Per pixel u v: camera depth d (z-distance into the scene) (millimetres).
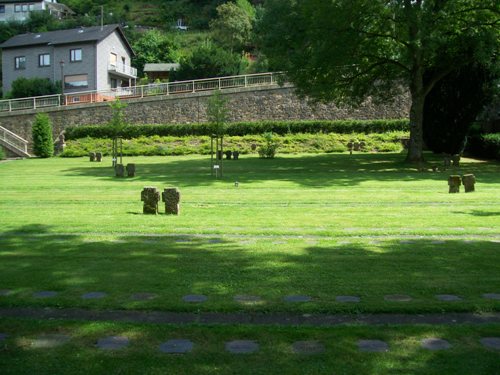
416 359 3895
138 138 40938
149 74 70812
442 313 5039
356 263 7023
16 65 59469
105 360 3902
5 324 4688
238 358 3930
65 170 27078
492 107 36031
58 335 4414
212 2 98562
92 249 8148
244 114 42500
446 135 31641
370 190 17031
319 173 23297
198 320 4836
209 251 7910
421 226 10133
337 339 4281
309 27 24656
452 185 16062
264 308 5113
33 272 6652
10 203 14688
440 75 26750
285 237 9188
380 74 28844
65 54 56812
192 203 14258
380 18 24344
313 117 42531
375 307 5094
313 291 5684
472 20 24688
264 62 56219
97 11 100938
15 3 94688
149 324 4676
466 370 3717
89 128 41688
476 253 7633
